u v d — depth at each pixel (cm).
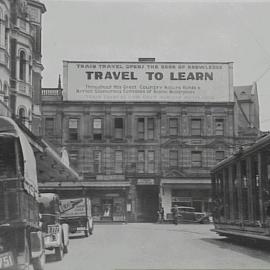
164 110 5403
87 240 2666
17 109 3500
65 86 5384
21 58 3609
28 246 1029
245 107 5906
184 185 5312
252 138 5366
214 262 1494
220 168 2397
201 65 5441
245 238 2203
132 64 5431
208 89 5428
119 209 5297
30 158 1140
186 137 5378
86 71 5409
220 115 5416
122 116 5409
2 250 953
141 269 1338
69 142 5350
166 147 5366
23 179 980
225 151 5362
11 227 958
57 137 5341
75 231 3066
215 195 2566
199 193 5316
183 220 4953
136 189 5325
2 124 1029
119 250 1967
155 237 2784
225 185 2317
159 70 5422
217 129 5412
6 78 3178
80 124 5381
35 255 1143
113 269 1353
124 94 5406
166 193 5303
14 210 965
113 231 3547
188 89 5422
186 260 1555
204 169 5344
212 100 5425
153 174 5325
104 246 2198
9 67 3300
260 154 1709
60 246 1652
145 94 5409
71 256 1788
